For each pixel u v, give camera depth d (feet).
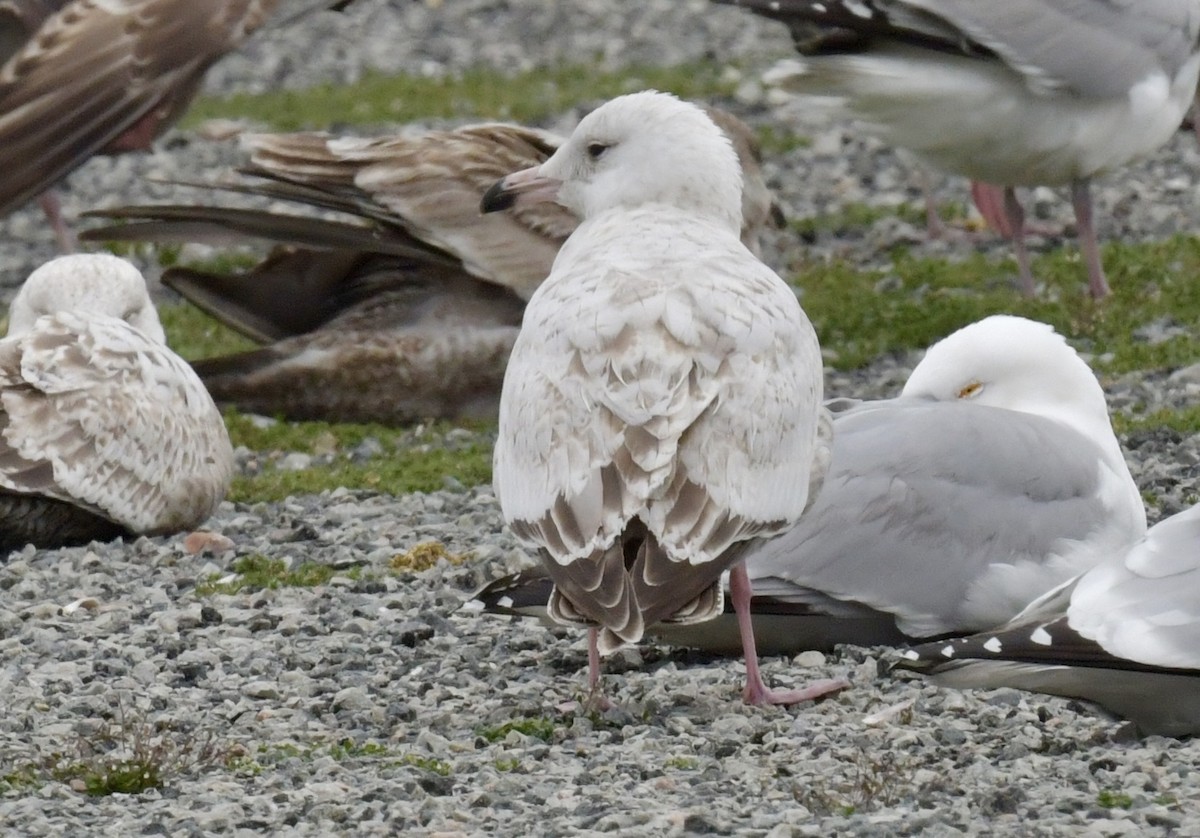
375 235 61.72
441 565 45.70
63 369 48.03
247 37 44.93
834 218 82.74
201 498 50.01
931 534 37.76
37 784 31.78
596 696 34.45
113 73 44.32
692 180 35.53
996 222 76.28
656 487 29.96
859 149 93.15
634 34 120.37
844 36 64.03
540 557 31.73
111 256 55.52
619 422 30.58
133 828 29.14
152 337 55.36
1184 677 30.71
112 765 32.19
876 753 31.65
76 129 44.04
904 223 81.20
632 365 30.94
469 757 32.45
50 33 44.50
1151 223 78.18
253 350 62.95
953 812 28.22
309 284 64.18
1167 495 48.49
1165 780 29.40
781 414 31.60
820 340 66.64
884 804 28.99
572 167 36.86
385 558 46.70
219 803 30.22
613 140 36.19
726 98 103.14
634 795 29.78
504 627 40.86
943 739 32.48
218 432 50.96
